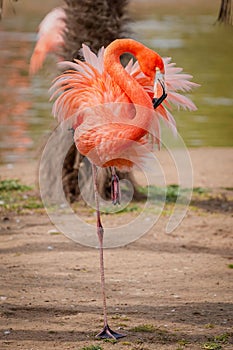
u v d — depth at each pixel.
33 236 14.98
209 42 42.75
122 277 12.59
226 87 31.80
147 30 45.59
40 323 10.38
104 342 9.73
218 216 16.86
